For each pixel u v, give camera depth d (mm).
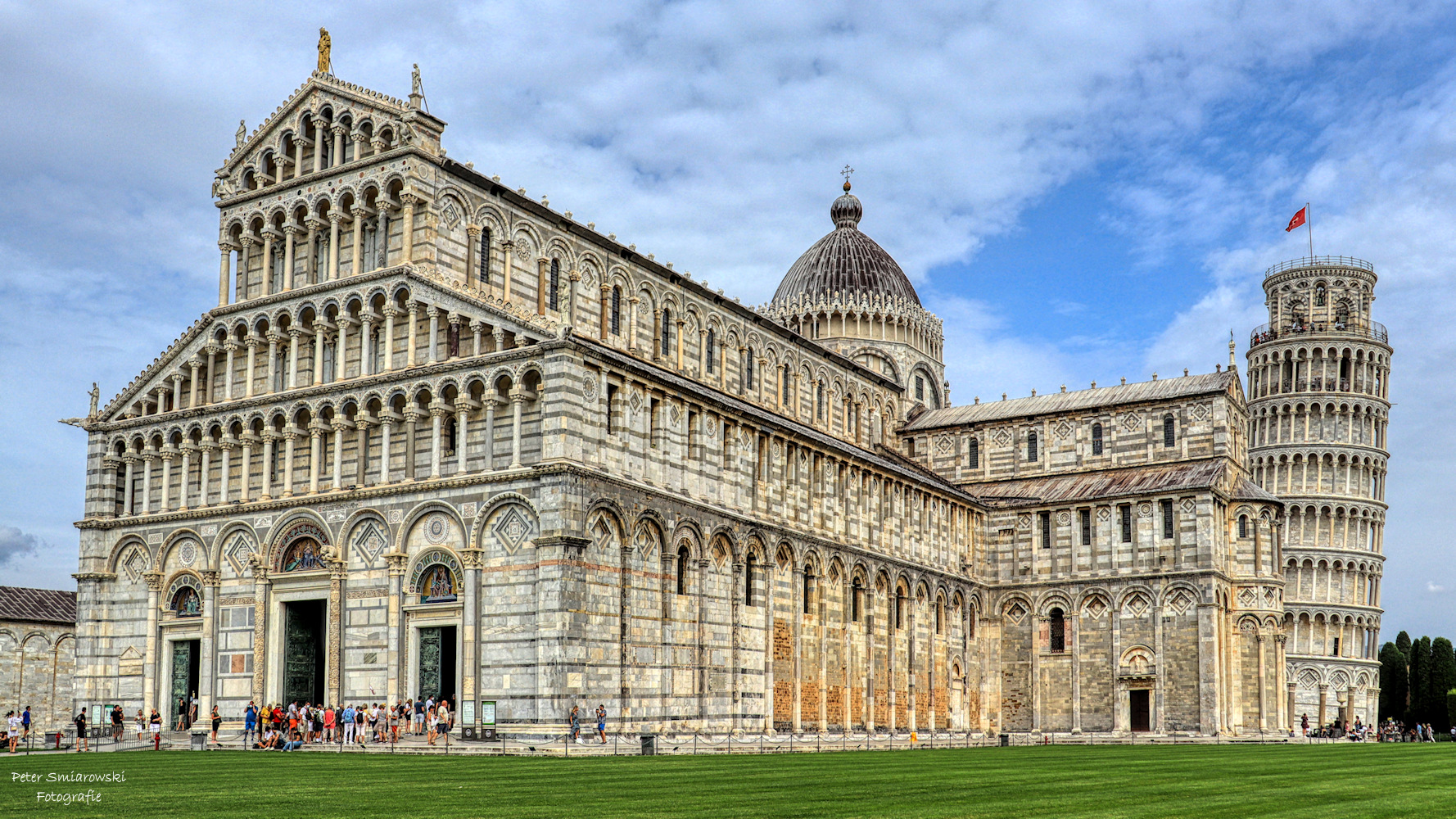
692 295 98625
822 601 91375
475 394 73562
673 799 35094
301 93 83000
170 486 85438
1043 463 120875
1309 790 37906
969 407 128625
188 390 87000
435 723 68312
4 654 105500
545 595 67312
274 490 80375
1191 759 59750
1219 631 107188
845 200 137625
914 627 103000
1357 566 159125
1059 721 111062
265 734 70625
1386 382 165125
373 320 77938
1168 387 117875
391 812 31703
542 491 68500
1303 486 160750
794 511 89938
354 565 75562
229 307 84062
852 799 34969
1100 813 30797
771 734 83062
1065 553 113250
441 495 72500
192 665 82438
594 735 67562
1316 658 156000
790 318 129375
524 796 36156
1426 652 159875
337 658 74875
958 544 113250
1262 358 165625
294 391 79625
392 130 78688
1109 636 110000
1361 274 165000
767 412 104875
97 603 85875
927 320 134125
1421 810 31469
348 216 80000
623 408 73750
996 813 30828
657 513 74750
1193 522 107812
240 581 80000
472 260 79875
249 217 84438
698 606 77812
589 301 88250
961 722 110000
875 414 123750
